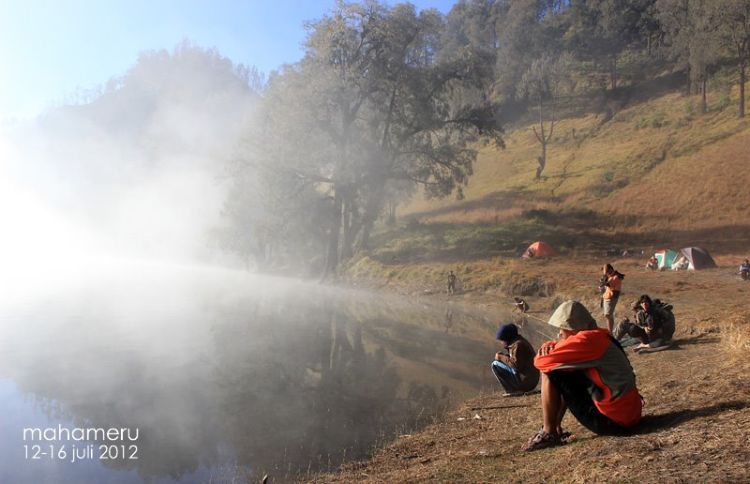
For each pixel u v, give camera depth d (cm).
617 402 507
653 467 417
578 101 9538
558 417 558
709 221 4300
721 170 5006
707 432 475
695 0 6969
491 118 4306
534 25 11362
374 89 4059
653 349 1096
